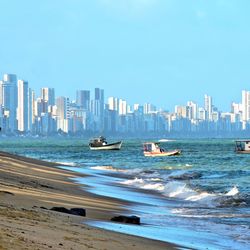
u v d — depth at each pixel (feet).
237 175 434.30
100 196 261.03
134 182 359.46
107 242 116.06
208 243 139.23
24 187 239.30
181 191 293.02
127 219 164.66
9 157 480.64
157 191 303.68
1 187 216.54
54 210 163.94
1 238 96.99
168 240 137.90
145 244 124.47
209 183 351.46
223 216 196.03
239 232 158.10
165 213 204.54
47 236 109.09
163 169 522.47
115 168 534.78
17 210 142.10
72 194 251.19
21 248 92.12
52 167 468.75
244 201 243.40
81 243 108.27
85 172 458.09
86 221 150.82
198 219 186.50
